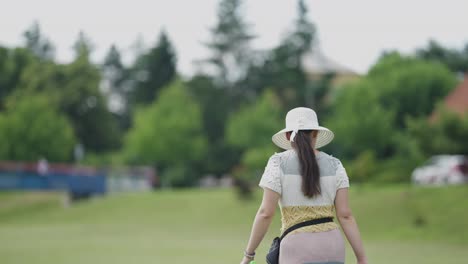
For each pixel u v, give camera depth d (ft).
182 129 285.43
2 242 104.42
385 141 226.38
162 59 379.55
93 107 311.06
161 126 284.41
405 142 218.59
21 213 171.73
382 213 121.60
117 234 124.16
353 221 20.61
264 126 273.54
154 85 377.91
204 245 98.43
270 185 20.33
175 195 170.60
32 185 199.93
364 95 229.86
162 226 138.51
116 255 82.23
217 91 346.13
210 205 152.35
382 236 110.63
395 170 166.40
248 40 366.22
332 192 20.49
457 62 331.36
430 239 104.42
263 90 338.54
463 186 126.31
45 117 255.29
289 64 297.94
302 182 20.22
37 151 253.03
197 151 287.69
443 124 150.41
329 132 21.50
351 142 229.45
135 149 285.84
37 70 300.81
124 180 227.20
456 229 106.22
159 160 283.59
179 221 142.61
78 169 208.85
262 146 266.77
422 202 121.70
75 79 301.43
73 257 79.41
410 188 132.87
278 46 304.50
